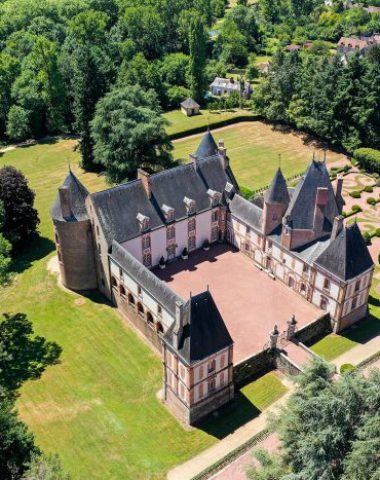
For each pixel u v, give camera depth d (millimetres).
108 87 134500
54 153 152125
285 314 84188
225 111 175250
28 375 74688
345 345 79375
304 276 85750
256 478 51375
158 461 61719
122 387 72438
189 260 98062
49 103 161750
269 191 89062
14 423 57312
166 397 70062
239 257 98875
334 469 49188
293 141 153000
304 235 86000
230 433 65500
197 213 96500
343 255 77938
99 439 64500
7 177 102500
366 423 47625
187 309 62844
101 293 91938
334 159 140625
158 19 199625
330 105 140500
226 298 87938
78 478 59531
